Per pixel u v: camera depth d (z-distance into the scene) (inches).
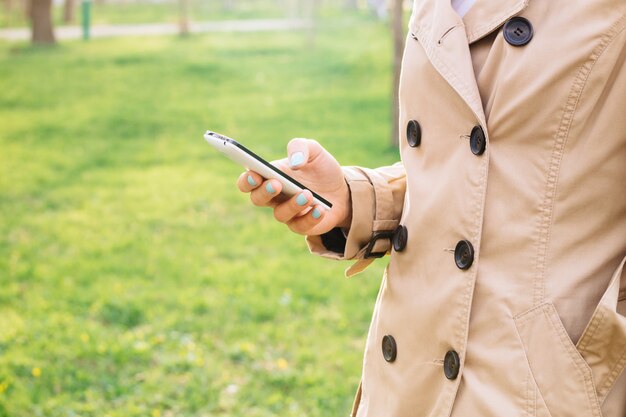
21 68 770.8
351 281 246.1
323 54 816.3
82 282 253.8
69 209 341.7
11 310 229.9
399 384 63.0
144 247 287.1
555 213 56.5
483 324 57.8
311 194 62.1
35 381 185.8
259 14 1390.3
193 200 349.7
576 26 55.4
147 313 226.1
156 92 645.3
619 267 55.2
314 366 192.2
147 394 179.8
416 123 62.4
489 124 57.7
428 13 62.6
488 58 58.4
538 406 55.2
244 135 486.3
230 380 187.2
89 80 703.1
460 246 58.4
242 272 257.3
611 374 55.1
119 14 1433.3
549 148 56.4
